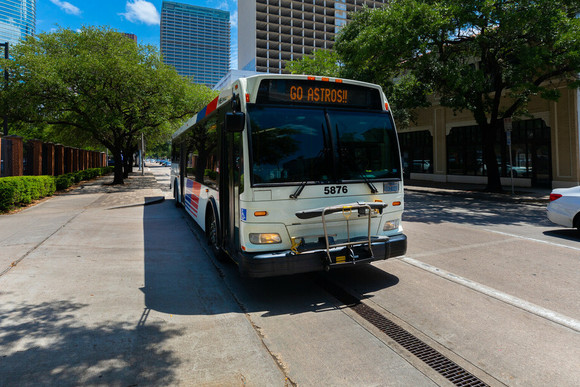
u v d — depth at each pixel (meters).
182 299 4.61
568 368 3.03
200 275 5.59
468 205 13.53
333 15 120.69
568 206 7.81
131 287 5.02
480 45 15.26
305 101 4.70
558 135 17.45
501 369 3.03
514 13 12.62
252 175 4.29
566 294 4.66
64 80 18.92
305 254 4.30
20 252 6.73
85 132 25.95
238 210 4.68
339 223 4.66
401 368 3.05
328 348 3.40
